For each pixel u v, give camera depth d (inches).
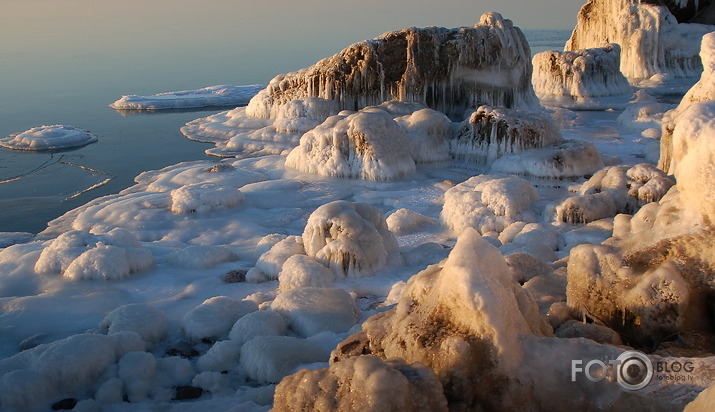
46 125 742.5
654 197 318.0
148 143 671.8
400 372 107.0
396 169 477.4
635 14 1008.2
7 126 767.7
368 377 105.4
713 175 124.8
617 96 860.6
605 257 138.0
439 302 119.6
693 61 1010.7
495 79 667.4
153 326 205.2
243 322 197.6
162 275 282.5
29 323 227.3
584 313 139.2
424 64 639.1
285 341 177.8
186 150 634.8
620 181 336.2
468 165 518.6
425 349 116.2
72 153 628.7
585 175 470.6
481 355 111.2
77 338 177.6
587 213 323.3
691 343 122.3
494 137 508.7
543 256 243.1
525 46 691.4
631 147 567.8
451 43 641.0
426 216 382.3
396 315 130.5
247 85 1095.6
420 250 296.4
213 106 918.4
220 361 180.1
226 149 625.0
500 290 114.1
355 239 274.2
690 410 89.2
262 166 528.1
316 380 111.3
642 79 994.7
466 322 113.9
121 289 266.1
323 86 665.0
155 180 508.1
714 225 127.5
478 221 340.8
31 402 160.6
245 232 364.2
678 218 134.8
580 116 751.7
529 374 109.3
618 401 105.0
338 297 215.0
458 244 118.4
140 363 173.0
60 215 439.5
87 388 169.3
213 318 210.1
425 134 529.0
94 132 729.6
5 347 210.5
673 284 125.3
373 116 485.1
